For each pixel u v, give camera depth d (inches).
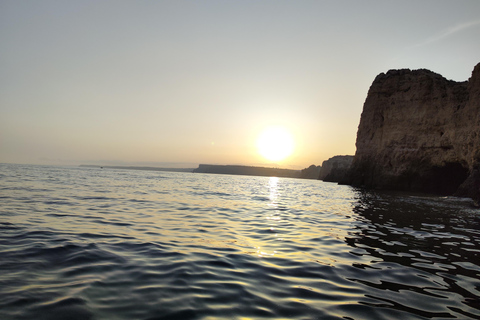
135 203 612.4
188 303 161.9
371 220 500.1
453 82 1517.0
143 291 174.9
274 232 378.3
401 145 1576.0
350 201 853.8
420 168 1461.6
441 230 419.8
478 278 221.1
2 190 724.7
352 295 183.3
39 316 138.6
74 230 328.8
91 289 173.3
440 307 169.3
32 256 229.0
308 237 353.1
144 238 310.3
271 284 197.2
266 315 152.1
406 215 571.5
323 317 152.5
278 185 1961.1
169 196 814.5
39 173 1792.6
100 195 731.4
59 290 169.2
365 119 1859.0
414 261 262.5
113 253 249.0
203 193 987.3
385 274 225.6
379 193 1243.8
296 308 162.1
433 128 1432.1
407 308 166.7
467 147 1204.5
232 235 350.6
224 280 200.2
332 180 2854.3
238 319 146.3
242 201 780.0
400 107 1630.2
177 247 280.4
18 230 313.0
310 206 704.4
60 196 661.3
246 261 246.5
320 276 216.7
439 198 1013.2
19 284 174.6
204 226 400.8
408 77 1644.9
